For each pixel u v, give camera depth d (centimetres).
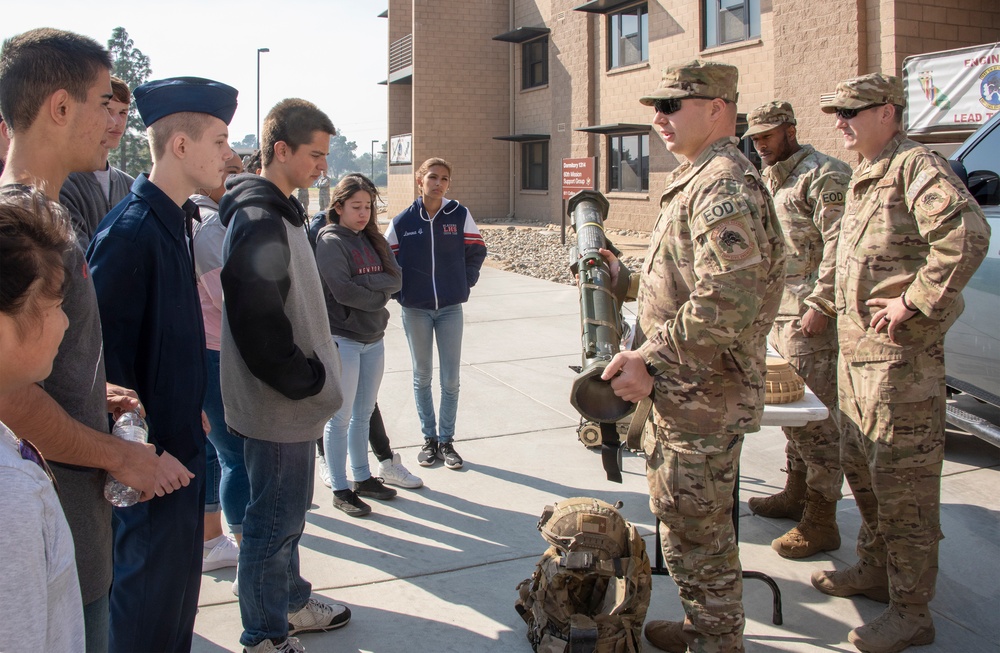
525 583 293
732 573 242
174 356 217
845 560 346
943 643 285
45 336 122
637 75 1927
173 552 214
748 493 416
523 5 2394
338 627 295
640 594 269
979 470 447
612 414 230
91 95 188
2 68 182
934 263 258
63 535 115
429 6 2411
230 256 229
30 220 119
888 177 282
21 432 156
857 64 1226
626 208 2005
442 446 462
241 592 257
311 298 258
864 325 286
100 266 204
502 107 2509
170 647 217
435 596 319
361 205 371
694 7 1708
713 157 229
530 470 452
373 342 395
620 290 273
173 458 200
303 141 253
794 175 375
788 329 364
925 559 278
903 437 274
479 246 451
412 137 2467
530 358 711
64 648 115
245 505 325
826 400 353
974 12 1215
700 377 230
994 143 446
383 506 405
